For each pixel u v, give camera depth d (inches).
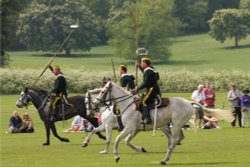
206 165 1323.8
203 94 2348.7
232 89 2405.3
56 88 1833.2
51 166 1350.9
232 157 1451.8
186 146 1704.0
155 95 1402.6
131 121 1403.8
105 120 1573.6
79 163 1389.0
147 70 1400.1
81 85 4229.8
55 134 1844.2
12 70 4252.0
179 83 4264.3
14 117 2273.6
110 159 1451.8
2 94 4138.8
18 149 1697.8
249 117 2381.9
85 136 2075.5
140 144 1776.6
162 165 1337.4
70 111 1835.6
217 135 2033.7
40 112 1843.0
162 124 1406.3
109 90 1440.7
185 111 1400.1
